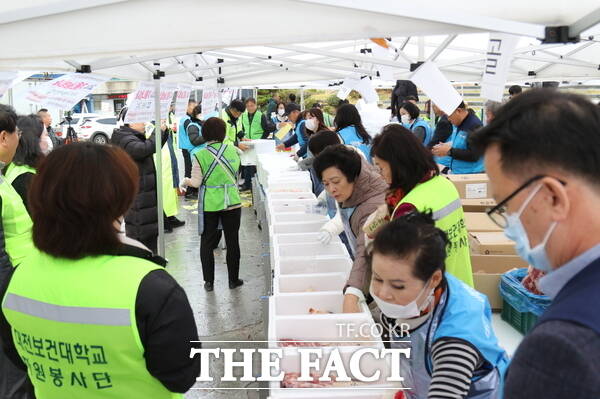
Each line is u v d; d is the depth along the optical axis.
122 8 1.83
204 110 6.32
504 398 0.67
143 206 4.38
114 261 1.12
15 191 2.35
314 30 1.74
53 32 1.91
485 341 1.21
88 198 1.08
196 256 5.21
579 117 0.65
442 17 1.68
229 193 4.08
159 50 1.85
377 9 1.66
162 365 1.12
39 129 2.57
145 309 1.08
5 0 1.91
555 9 1.75
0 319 1.25
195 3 1.78
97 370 1.12
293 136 6.56
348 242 2.73
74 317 1.08
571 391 0.58
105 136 14.73
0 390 2.35
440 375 1.18
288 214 3.08
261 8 1.75
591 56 4.93
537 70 5.29
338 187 2.21
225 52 4.91
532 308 2.10
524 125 0.67
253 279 4.50
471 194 3.62
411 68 3.02
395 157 1.84
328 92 15.21
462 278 1.87
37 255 1.18
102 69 3.46
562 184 0.66
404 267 1.19
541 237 0.70
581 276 0.66
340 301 1.89
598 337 0.58
